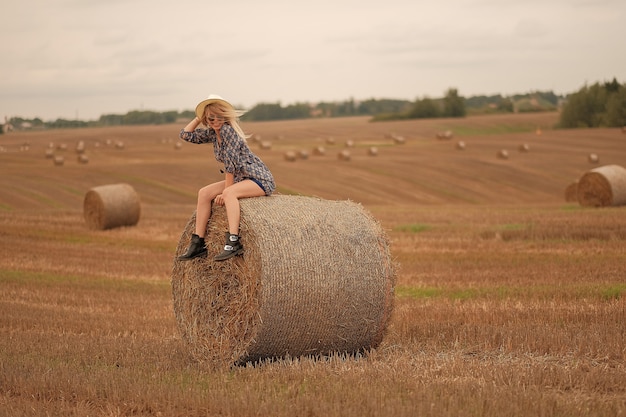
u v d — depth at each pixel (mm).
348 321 7977
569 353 7754
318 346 7988
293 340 7828
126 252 19281
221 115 8117
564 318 9781
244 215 7859
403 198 38875
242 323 7863
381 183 42438
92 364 7812
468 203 38219
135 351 8562
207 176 44219
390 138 80062
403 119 127000
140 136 82062
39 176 44188
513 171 46438
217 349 8078
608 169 26859
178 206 34062
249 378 7113
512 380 6605
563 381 6562
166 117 133250
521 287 12586
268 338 7719
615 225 18734
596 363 7297
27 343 9062
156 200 37781
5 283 14773
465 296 12109
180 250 8680
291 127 98750
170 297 13250
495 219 22719
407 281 13875
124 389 6672
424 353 8117
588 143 63000
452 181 43469
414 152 57406
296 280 7664
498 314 10242
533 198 39750
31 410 6211
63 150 62750
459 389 6250
